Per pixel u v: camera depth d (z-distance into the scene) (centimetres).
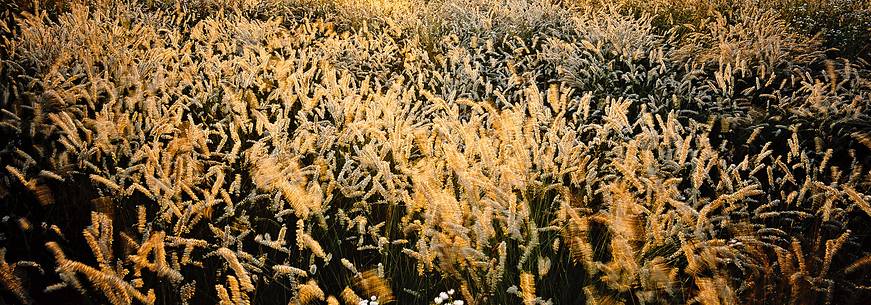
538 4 843
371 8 859
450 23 780
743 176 377
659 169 298
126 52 526
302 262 252
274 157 280
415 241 275
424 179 241
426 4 934
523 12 794
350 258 267
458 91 513
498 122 315
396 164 323
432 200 223
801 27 753
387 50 614
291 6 934
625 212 228
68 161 308
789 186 355
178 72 487
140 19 764
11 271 192
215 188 232
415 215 286
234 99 378
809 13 806
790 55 588
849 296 241
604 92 524
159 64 481
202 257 246
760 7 834
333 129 327
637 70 564
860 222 300
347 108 366
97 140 287
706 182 360
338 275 255
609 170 335
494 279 214
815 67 597
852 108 397
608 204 266
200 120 432
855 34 694
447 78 511
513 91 538
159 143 296
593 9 859
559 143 299
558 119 314
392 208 281
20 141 323
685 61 610
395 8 850
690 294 231
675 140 309
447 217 222
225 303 174
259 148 292
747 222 261
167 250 253
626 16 781
